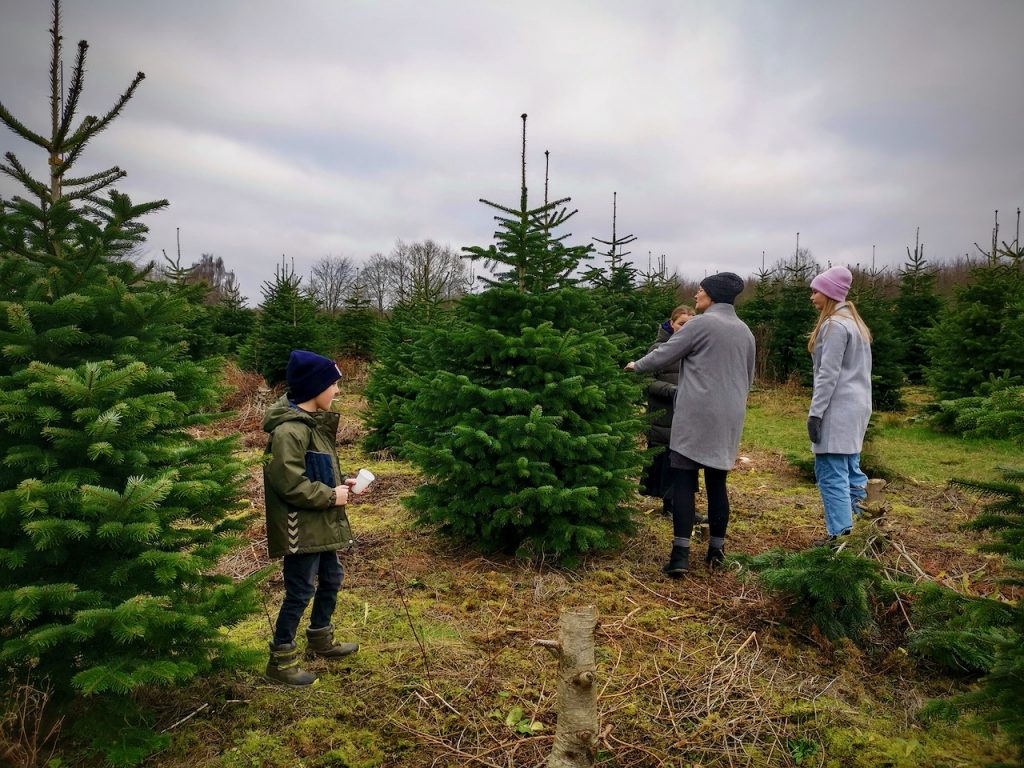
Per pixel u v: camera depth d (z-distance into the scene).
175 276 14.20
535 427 4.43
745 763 2.78
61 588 2.38
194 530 2.95
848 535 4.32
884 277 20.61
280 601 4.17
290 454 3.03
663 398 5.93
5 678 2.60
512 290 4.93
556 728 2.74
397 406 8.64
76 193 2.92
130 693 2.82
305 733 2.90
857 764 2.79
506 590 4.38
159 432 3.03
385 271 50.69
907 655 3.57
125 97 3.08
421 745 2.86
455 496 4.90
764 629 3.87
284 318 13.32
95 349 2.92
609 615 4.05
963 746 2.89
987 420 2.71
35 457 2.53
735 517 6.17
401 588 4.44
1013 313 10.27
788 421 11.70
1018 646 2.48
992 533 2.73
